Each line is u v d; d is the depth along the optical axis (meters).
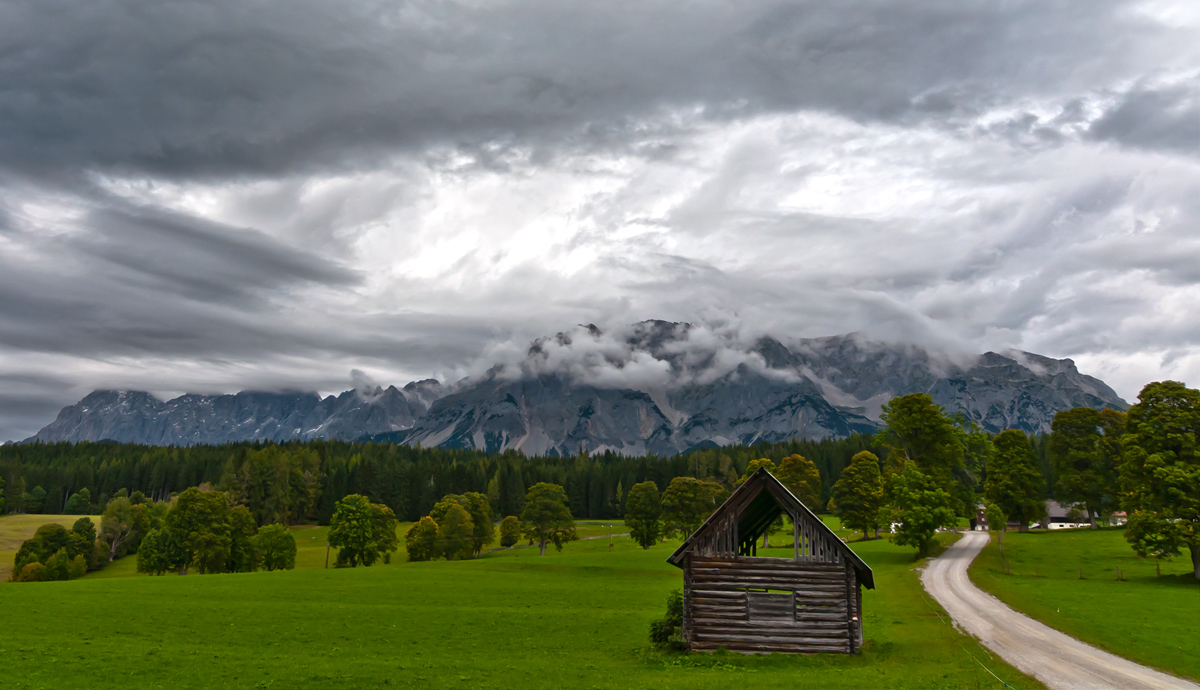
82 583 71.50
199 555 109.19
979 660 35.16
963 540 108.25
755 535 44.03
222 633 47.09
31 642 41.75
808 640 36.28
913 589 63.00
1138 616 49.28
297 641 44.94
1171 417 71.44
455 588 74.38
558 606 62.78
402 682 32.81
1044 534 108.00
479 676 33.94
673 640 37.88
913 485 89.75
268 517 180.50
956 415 106.44
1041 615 49.16
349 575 85.25
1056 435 118.19
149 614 53.50
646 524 139.62
